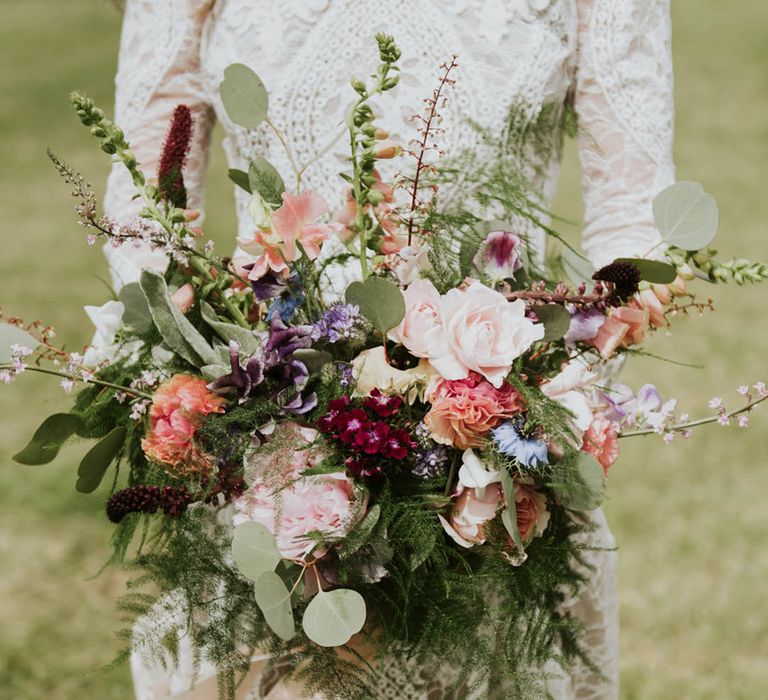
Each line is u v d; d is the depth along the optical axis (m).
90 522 4.22
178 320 1.53
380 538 1.45
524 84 1.81
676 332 5.85
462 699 1.85
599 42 1.86
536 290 1.55
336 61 1.83
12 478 4.52
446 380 1.46
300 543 1.44
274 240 1.49
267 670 1.83
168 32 1.96
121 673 3.38
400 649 1.61
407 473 1.48
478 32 1.81
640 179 1.86
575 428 1.49
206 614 1.56
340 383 1.50
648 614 3.64
